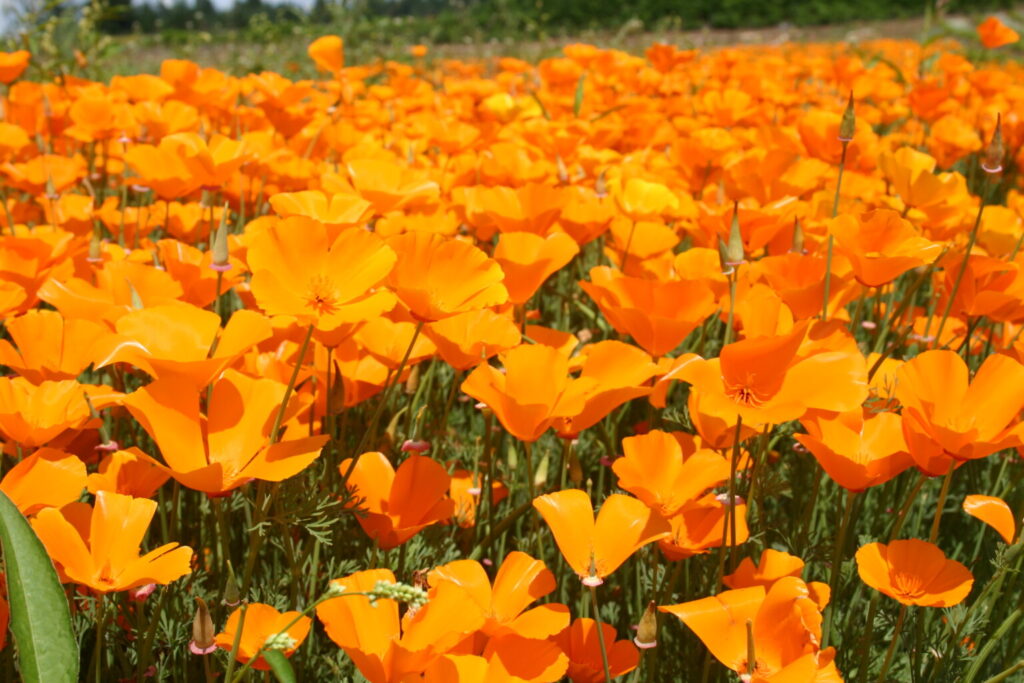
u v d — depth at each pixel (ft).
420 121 4.76
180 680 2.18
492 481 2.35
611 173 3.55
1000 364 1.96
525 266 2.34
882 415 2.06
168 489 2.42
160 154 2.73
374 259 1.98
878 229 2.24
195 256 2.43
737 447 1.96
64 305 2.25
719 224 2.75
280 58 9.35
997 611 2.31
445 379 2.96
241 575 2.37
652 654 2.07
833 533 2.49
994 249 2.76
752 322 2.09
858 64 6.05
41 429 1.96
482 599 1.87
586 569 1.88
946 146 4.58
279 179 3.62
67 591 2.03
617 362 2.12
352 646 1.73
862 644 2.23
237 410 1.93
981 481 2.71
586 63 6.16
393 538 2.10
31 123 4.25
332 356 2.33
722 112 5.29
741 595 1.84
